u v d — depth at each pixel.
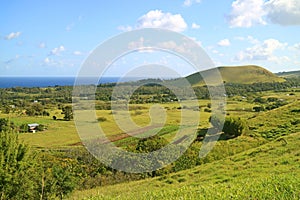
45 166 16.77
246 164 24.14
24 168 14.12
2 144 13.86
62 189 15.73
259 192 8.84
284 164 21.78
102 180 22.45
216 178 21.23
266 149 28.03
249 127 41.62
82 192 19.91
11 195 13.67
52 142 33.00
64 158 25.55
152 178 23.27
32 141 34.28
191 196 9.56
